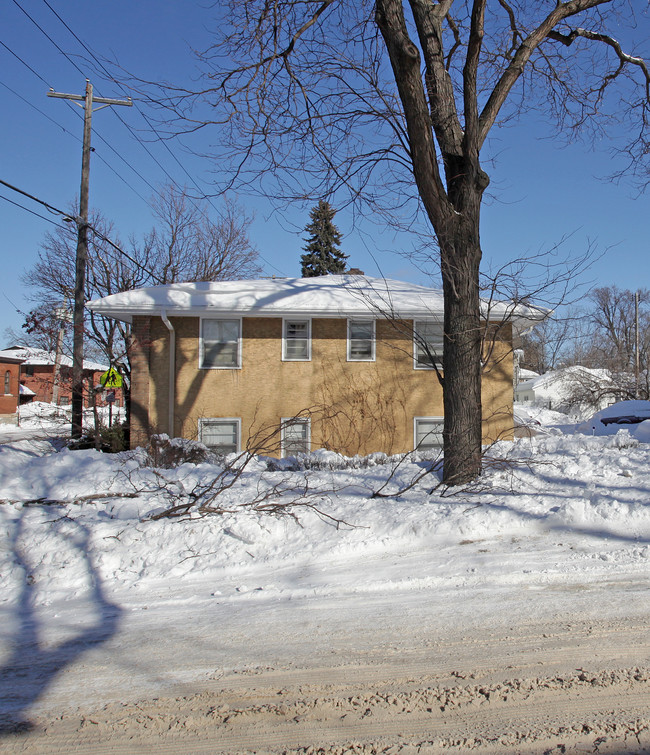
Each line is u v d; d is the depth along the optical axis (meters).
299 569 5.92
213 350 16.97
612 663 3.86
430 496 7.75
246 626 4.69
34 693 3.78
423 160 8.19
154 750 3.15
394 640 4.32
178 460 12.10
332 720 3.34
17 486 8.76
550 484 7.95
